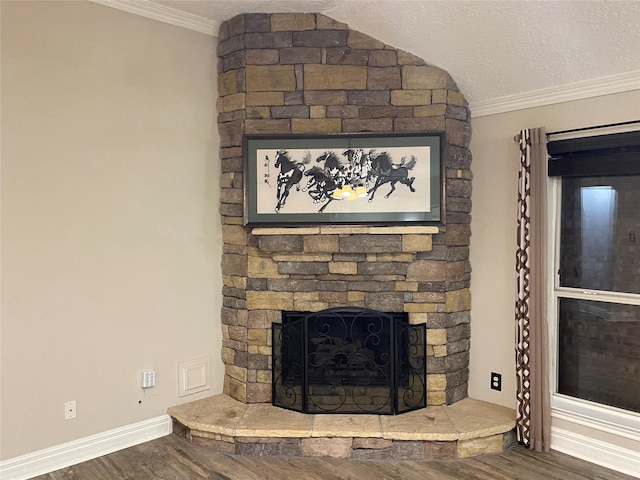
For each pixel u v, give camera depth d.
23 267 2.79
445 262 3.39
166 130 3.38
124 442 3.21
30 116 2.79
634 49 2.63
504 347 3.43
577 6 2.53
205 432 3.17
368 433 3.03
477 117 3.54
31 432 2.84
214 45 3.62
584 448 3.03
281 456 3.08
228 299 3.62
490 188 3.48
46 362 2.89
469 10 2.81
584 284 3.15
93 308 3.07
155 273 3.35
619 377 3.01
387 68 3.34
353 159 3.30
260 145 3.34
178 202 3.46
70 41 2.94
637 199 2.89
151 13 3.27
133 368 3.26
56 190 2.90
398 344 3.33
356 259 3.38
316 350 3.38
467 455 3.06
